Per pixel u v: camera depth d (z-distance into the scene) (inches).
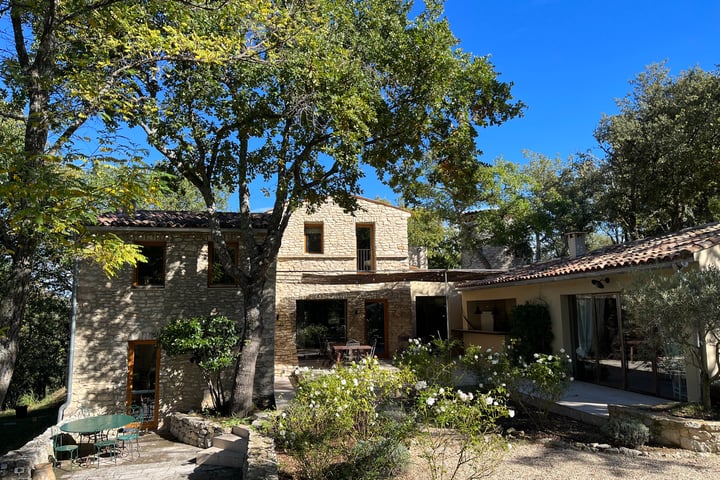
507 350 499.2
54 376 1184.2
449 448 342.0
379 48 501.7
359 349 785.6
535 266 756.6
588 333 569.6
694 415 357.4
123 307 593.9
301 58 438.3
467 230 1304.1
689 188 895.1
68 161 269.3
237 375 522.6
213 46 380.2
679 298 335.9
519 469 298.5
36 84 301.3
